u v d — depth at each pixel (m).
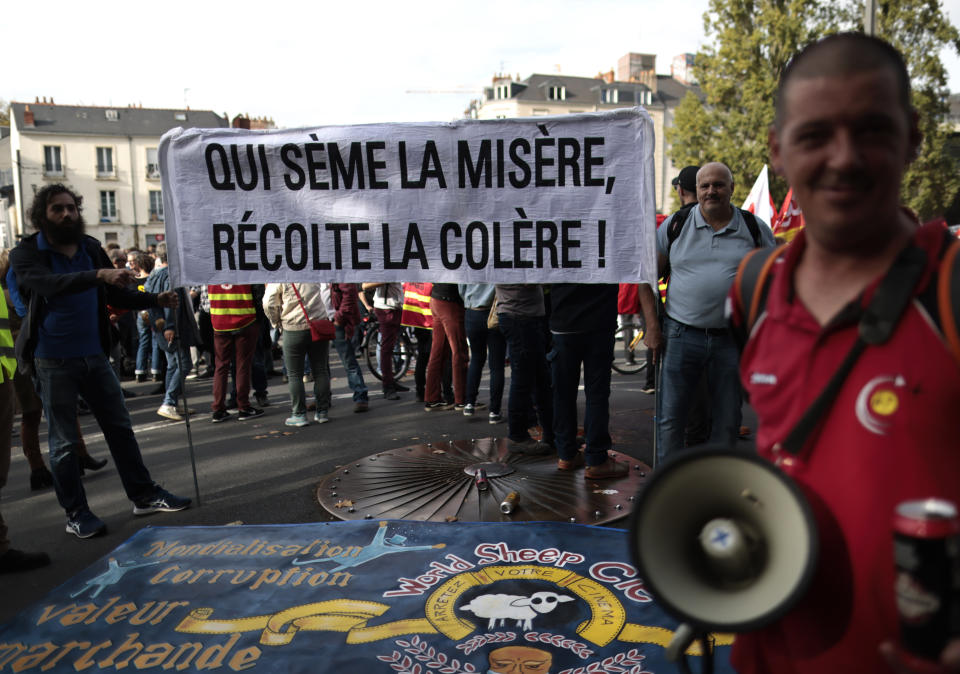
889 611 0.97
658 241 3.93
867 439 0.98
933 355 0.94
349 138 4.04
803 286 1.11
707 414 5.13
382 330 7.77
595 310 4.30
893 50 1.02
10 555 3.57
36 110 52.47
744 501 1.06
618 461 4.88
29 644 2.72
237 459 5.55
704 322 3.67
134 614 2.93
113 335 4.31
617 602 2.84
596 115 3.82
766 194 5.93
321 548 3.52
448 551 3.40
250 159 4.14
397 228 4.09
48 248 3.91
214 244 4.24
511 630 2.65
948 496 0.93
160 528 3.92
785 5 27.06
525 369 5.02
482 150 3.96
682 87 63.31
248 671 2.47
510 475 4.60
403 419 6.70
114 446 4.25
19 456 6.23
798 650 1.07
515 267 4.02
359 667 2.45
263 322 7.62
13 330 5.82
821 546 1.00
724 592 1.07
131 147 53.03
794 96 1.04
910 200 24.61
